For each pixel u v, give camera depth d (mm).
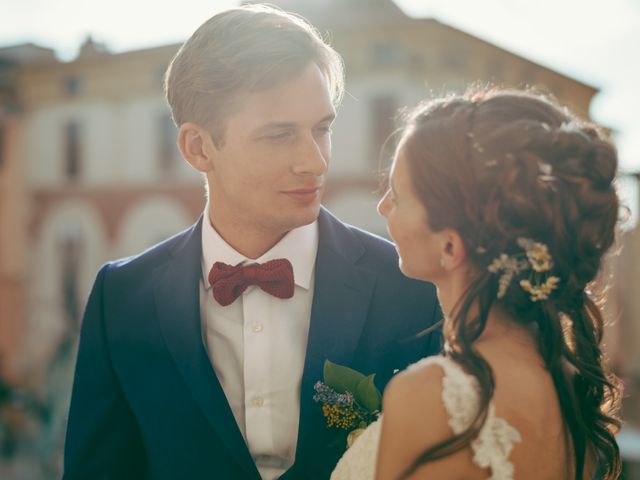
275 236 2059
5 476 11828
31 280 19625
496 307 1552
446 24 15352
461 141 1498
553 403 1515
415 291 2047
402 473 1459
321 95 1863
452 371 1472
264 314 2043
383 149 1742
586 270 1532
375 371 1996
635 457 7523
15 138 19891
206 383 1982
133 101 18688
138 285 2127
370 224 15430
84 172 19250
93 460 2113
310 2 16531
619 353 14430
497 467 1420
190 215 18047
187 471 1996
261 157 1865
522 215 1469
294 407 2010
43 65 19375
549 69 18438
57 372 14727
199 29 1940
